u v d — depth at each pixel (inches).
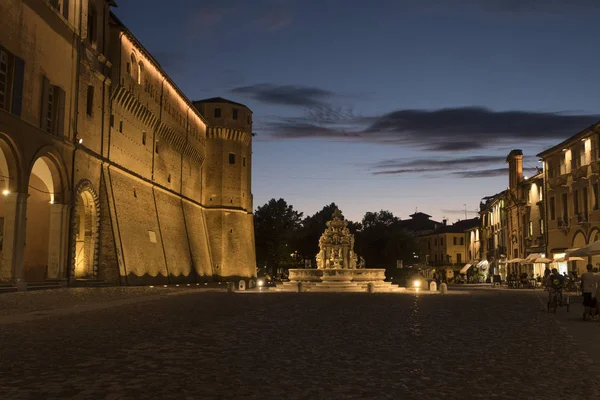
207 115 3639.3
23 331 611.5
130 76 2322.8
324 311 956.0
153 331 617.6
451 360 446.9
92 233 2020.2
